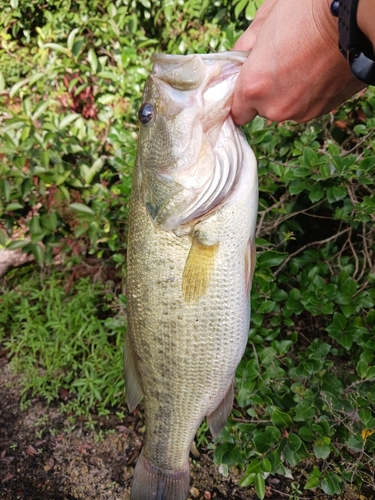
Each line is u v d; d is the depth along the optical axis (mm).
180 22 954
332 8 253
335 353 619
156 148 383
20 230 914
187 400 431
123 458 672
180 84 363
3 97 1011
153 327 413
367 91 600
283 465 558
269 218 642
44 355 782
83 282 848
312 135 581
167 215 384
